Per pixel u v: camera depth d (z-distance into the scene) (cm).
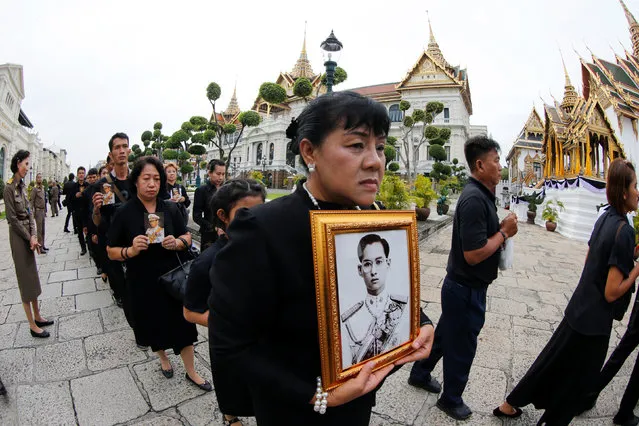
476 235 196
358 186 89
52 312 392
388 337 100
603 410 244
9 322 364
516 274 609
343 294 87
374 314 96
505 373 282
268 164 4369
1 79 2864
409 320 107
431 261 669
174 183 497
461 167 3550
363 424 106
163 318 250
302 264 87
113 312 394
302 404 88
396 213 105
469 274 209
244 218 89
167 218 270
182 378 268
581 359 191
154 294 252
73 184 895
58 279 525
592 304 191
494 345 331
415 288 108
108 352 305
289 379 87
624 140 1176
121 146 352
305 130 94
